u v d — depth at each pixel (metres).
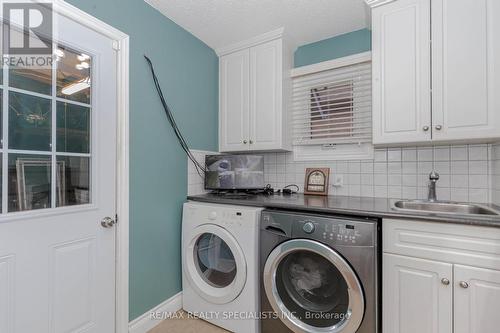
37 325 1.19
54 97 1.27
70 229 1.32
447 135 1.45
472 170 1.68
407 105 1.56
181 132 2.03
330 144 2.20
